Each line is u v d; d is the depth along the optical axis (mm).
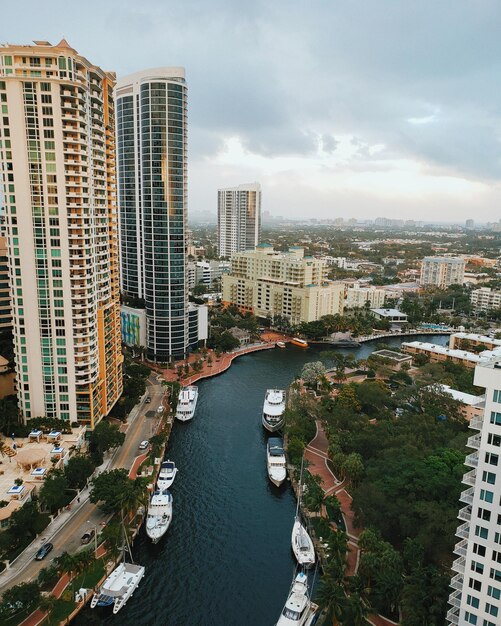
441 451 132875
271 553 118688
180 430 181125
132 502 118250
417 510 107312
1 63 136125
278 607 103250
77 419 159250
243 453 165625
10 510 114000
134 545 119938
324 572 103812
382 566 97875
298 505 129750
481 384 74875
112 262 184625
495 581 76562
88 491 134875
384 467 127000
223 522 129625
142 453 157375
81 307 153000
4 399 164000
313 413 185375
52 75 138250
